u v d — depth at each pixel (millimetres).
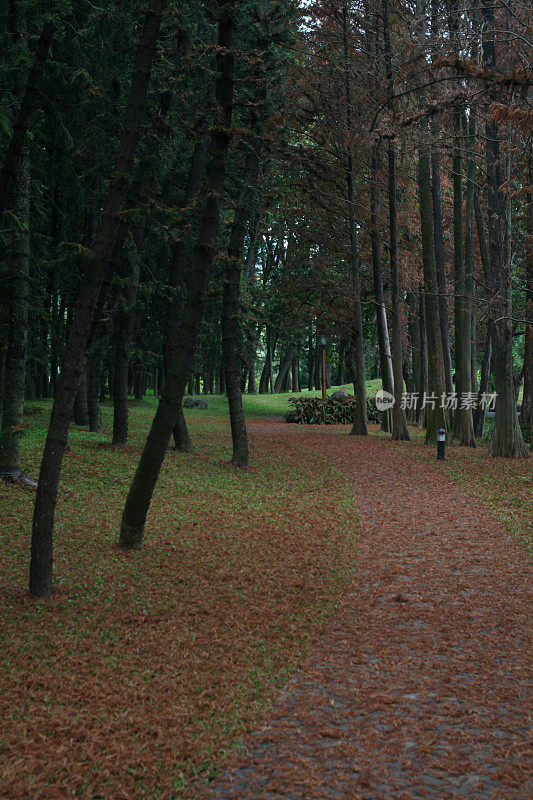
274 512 13172
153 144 14430
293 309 32406
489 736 4809
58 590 8023
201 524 11930
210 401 49188
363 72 25500
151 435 9688
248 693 5555
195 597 8031
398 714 5168
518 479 16891
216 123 9211
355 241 29562
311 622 7254
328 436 29734
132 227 17562
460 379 26250
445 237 32781
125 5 15375
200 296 9164
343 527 11914
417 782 4277
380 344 32531
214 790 4230
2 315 13312
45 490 7617
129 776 4352
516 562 9469
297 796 4145
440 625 7078
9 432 12430
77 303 7359
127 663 6129
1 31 14375
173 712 5195
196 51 13430
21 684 5637
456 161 24906
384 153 28719
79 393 24609
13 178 10938
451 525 11961
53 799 4082
